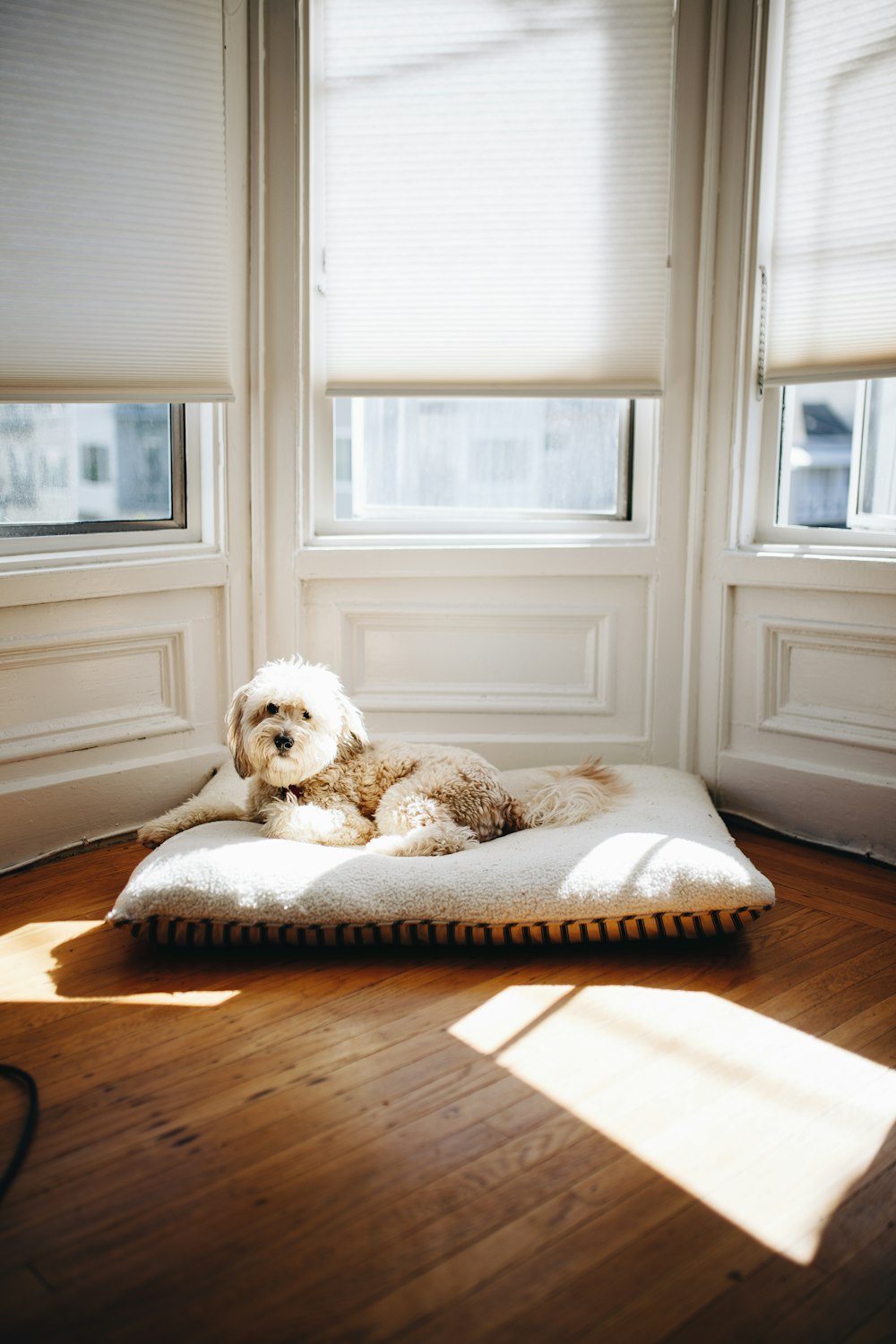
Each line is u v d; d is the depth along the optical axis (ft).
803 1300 4.04
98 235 7.95
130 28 7.83
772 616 9.04
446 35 8.68
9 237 7.56
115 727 8.68
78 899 7.59
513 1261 4.20
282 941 6.60
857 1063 5.59
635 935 6.71
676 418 9.21
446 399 9.46
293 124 8.63
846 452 9.26
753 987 6.39
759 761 9.26
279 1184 4.62
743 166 8.70
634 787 8.80
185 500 9.25
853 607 8.54
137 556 8.71
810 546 8.93
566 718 9.80
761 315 8.91
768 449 9.27
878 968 6.66
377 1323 3.90
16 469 8.25
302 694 7.29
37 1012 6.03
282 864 6.71
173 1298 4.01
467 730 9.78
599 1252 4.26
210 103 8.32
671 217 8.89
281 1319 3.92
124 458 8.87
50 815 8.26
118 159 7.95
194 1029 5.86
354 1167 4.73
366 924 6.55
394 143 8.85
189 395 8.57
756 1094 5.30
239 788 8.63
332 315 9.14
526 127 8.82
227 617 9.21
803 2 8.34
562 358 9.19
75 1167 4.72
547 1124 5.04
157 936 6.53
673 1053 5.66
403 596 9.54
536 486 9.90
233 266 8.69
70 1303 3.99
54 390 7.93
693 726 9.66
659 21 8.64
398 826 7.39
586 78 8.73
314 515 9.55
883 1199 4.58
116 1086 5.31
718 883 6.72
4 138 7.43
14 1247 4.25
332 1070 5.47
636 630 9.66
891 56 7.93
